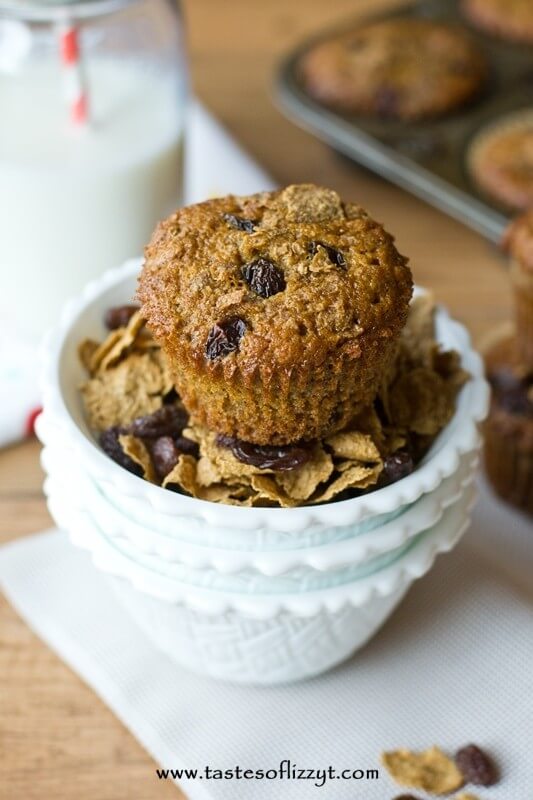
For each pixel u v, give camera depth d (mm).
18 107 587
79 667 458
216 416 406
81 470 420
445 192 644
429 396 425
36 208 568
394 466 406
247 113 733
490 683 452
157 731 438
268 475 406
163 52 608
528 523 532
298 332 390
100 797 431
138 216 587
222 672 445
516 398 526
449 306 605
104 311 447
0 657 467
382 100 700
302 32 819
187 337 395
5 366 575
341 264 401
